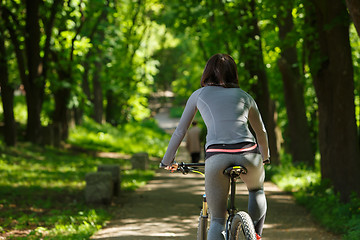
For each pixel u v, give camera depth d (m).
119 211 10.05
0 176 13.91
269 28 15.49
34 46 21.41
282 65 18.23
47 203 10.31
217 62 4.27
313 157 18.84
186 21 21.45
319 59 11.04
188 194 12.57
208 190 4.01
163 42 42.97
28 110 21.91
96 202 10.70
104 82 33.06
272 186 14.30
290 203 11.16
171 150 4.16
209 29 21.45
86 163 19.27
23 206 10.06
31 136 22.02
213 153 3.91
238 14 18.38
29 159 18.62
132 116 39.09
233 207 4.00
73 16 22.23
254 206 4.11
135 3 34.44
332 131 10.81
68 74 23.56
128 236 7.54
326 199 10.21
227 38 19.62
